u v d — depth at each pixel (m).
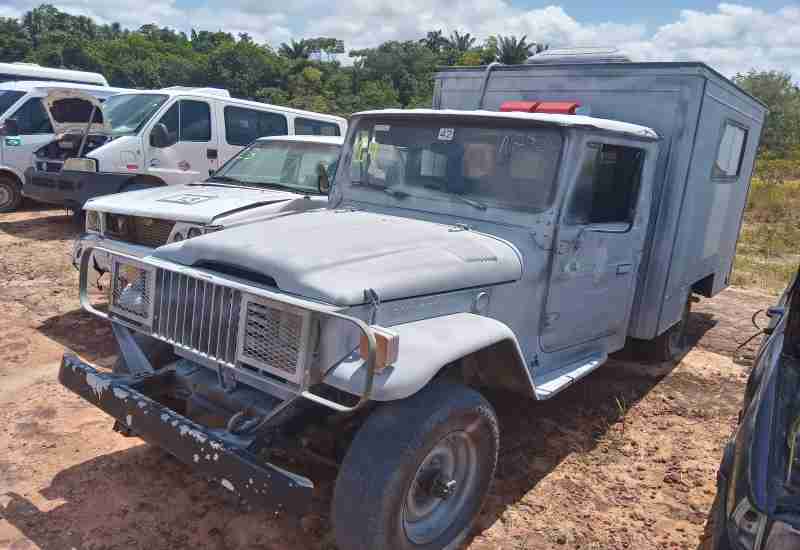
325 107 101.19
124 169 9.17
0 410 4.53
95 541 3.25
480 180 4.07
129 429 3.21
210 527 3.42
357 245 3.40
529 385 3.55
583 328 4.47
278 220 3.93
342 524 2.80
